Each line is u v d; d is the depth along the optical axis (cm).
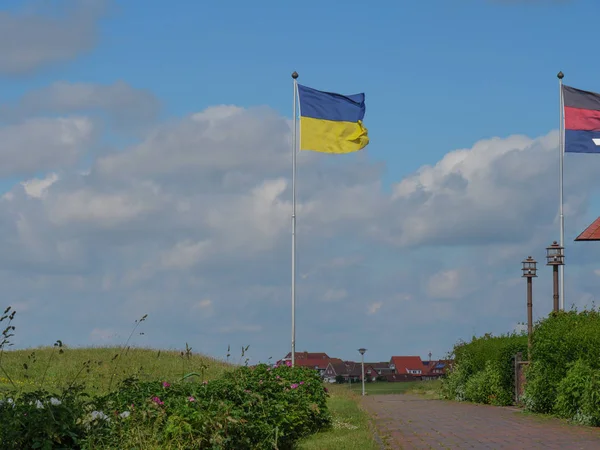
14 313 840
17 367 2656
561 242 2700
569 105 2664
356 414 1942
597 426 1612
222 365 3103
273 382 1281
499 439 1402
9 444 751
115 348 3291
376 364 9388
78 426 823
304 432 1433
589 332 1758
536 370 1998
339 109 2530
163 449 849
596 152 2636
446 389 3075
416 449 1273
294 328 2462
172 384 1048
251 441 1020
